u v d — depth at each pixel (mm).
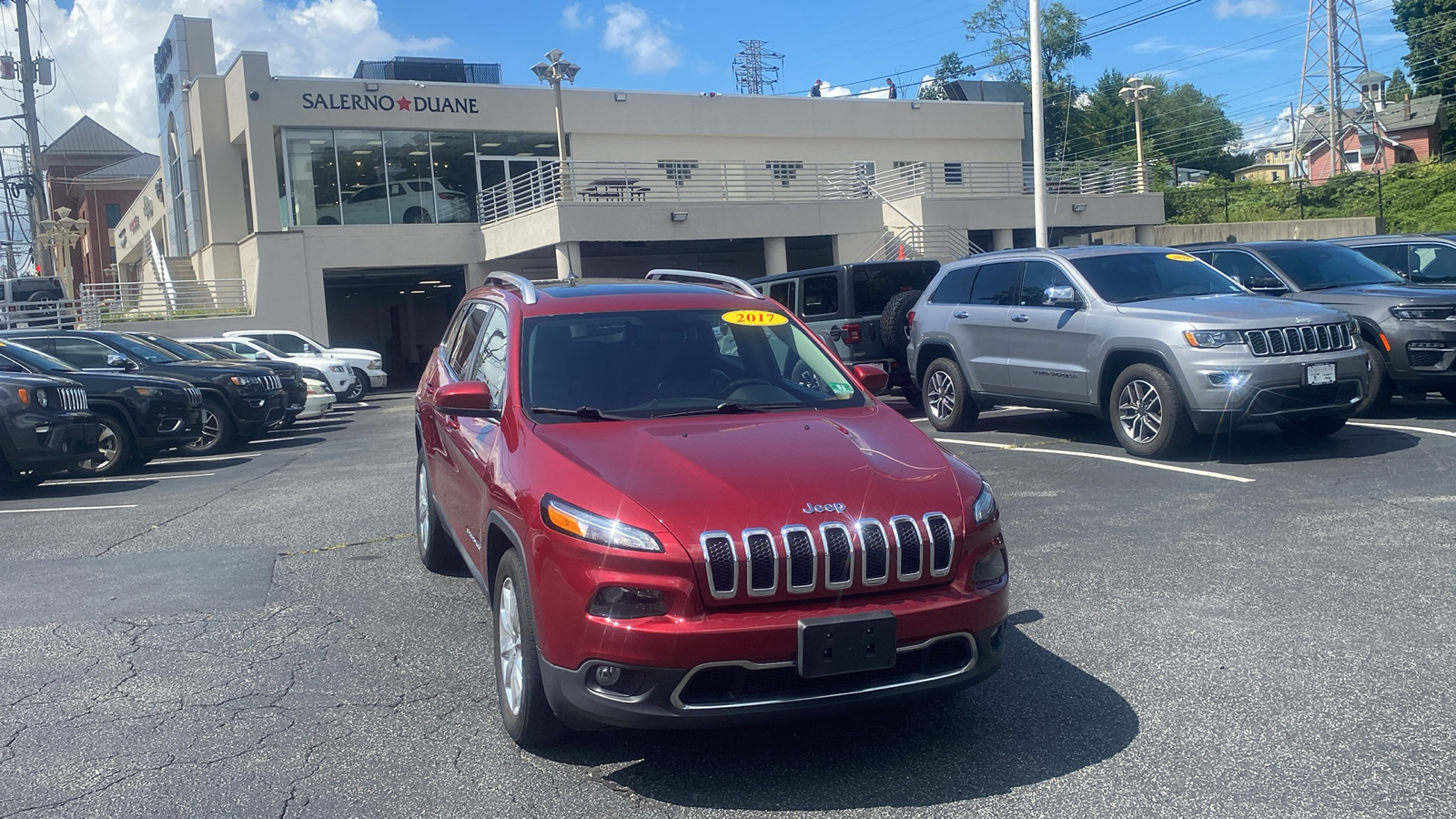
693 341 5160
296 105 31625
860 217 31594
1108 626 5141
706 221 29375
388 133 32844
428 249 32875
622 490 3754
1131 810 3436
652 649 3467
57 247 47219
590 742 4113
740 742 4070
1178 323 8773
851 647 3518
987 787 3633
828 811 3510
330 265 31750
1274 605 5320
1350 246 12531
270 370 15648
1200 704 4227
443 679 4836
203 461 13281
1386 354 10414
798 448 4125
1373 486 7633
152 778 3893
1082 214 33844
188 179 36531
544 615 3725
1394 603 5258
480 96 33688
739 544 3547
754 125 37531
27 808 3676
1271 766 3688
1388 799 3432
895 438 4375
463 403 4684
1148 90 38562
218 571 6914
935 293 11797
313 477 11211
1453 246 11695
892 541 3660
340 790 3760
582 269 35219
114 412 12070
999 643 3914
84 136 74188
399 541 7613
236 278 33875
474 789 3738
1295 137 52219
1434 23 58094
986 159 41719
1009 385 10633
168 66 38562
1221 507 7312
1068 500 7754
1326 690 4305
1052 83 60438
